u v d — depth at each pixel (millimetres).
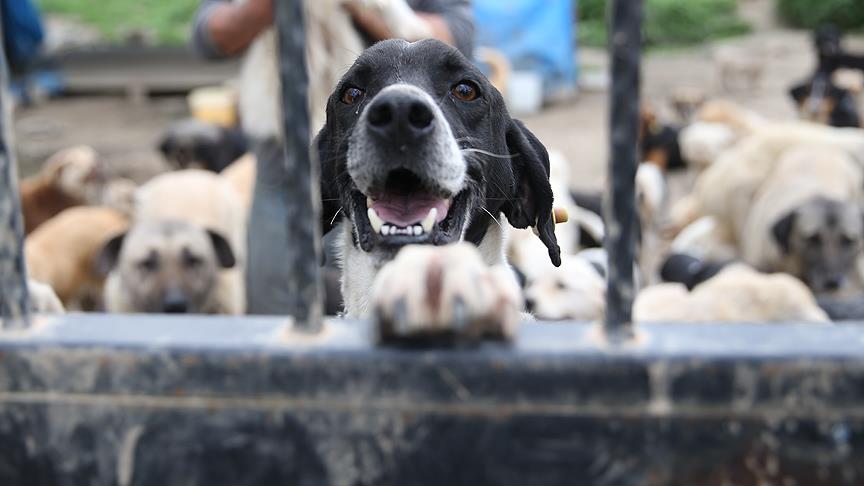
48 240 7914
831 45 15633
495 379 1310
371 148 2410
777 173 9312
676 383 1290
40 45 18703
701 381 1288
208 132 11016
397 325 1317
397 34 4316
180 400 1355
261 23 4844
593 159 14180
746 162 9602
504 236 3107
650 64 24219
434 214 2521
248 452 1359
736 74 20594
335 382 1332
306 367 1330
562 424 1317
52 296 3490
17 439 1389
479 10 18062
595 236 7527
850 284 8148
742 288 5633
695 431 1304
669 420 1304
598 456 1319
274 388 1340
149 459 1374
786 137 9742
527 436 1323
